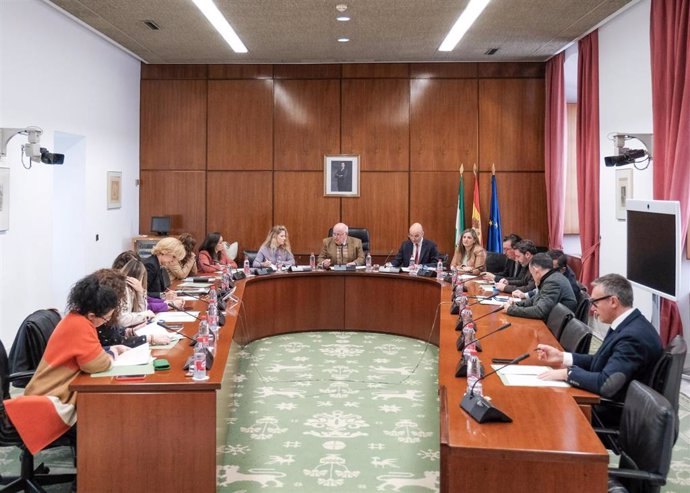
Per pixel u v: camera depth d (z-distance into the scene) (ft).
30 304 20.56
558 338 13.33
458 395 9.09
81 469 9.58
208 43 26.58
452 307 15.52
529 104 30.17
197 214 30.94
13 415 9.43
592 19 22.98
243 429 13.80
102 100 26.18
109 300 10.14
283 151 30.68
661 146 18.54
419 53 28.40
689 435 13.76
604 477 6.98
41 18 20.95
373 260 30.78
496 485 7.16
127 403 9.55
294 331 23.11
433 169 30.45
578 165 25.86
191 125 30.76
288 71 30.48
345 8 21.42
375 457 12.39
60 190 24.73
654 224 14.97
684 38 17.38
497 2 20.84
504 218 30.45
